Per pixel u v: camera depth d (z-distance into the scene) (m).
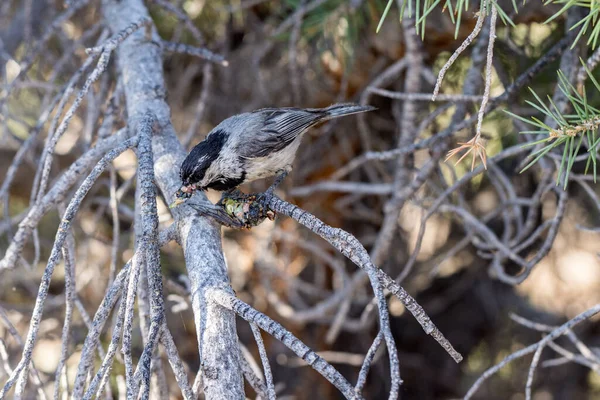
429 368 14.05
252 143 7.82
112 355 4.66
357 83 11.23
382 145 12.14
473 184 11.69
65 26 12.05
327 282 13.14
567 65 7.61
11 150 12.48
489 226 12.42
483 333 14.18
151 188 5.36
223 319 5.04
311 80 11.57
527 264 7.87
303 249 12.77
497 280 13.88
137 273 4.64
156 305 4.73
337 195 12.65
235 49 12.53
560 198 7.45
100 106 9.56
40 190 6.39
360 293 12.70
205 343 4.92
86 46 11.57
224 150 7.70
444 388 13.98
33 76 12.77
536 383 13.73
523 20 9.05
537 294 13.52
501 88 10.02
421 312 4.59
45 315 11.95
